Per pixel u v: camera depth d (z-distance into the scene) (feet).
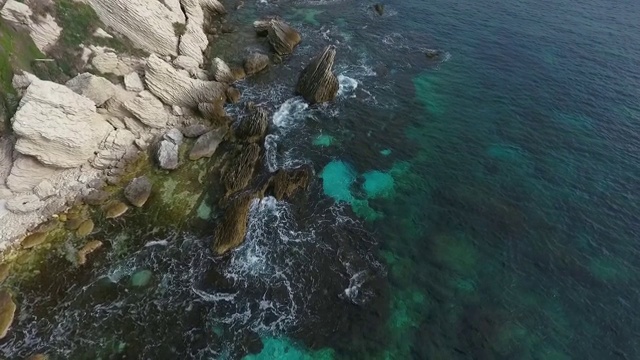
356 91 155.33
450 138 139.44
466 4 207.62
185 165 124.36
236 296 98.43
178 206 114.62
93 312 93.81
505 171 128.98
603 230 113.39
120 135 121.90
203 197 117.39
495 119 146.30
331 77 148.46
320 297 99.04
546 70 166.20
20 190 106.73
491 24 193.06
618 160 131.75
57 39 125.59
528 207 119.03
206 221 112.06
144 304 95.91
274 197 118.01
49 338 89.20
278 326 94.12
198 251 105.81
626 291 101.19
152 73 128.57
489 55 174.40
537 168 129.90
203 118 136.56
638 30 188.85
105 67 130.21
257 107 143.02
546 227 114.11
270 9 196.24
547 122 144.77
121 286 98.58
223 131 133.80
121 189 116.47
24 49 117.50
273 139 135.13
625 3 211.61
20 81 112.98
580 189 123.65
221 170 123.75
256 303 97.40
